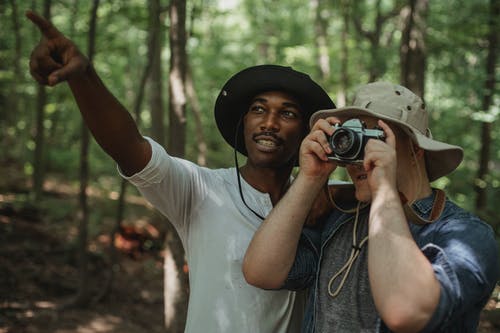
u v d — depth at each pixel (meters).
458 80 9.27
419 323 1.29
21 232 7.28
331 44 12.91
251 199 2.07
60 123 14.03
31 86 11.01
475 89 8.57
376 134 1.50
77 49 1.51
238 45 15.73
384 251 1.35
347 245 1.67
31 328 5.00
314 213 1.88
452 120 10.19
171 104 3.92
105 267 6.91
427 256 1.40
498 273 1.44
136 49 15.41
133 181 1.87
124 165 1.81
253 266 1.65
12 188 9.48
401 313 1.29
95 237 7.85
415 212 1.52
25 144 11.95
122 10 7.60
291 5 15.33
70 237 7.51
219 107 2.24
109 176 12.84
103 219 9.08
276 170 2.15
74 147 14.17
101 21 9.36
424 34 6.74
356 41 10.68
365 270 1.58
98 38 8.95
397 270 1.32
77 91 1.60
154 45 6.05
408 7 6.93
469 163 10.37
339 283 1.63
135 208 10.21
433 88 11.35
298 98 2.10
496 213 7.36
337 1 9.77
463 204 8.61
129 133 1.73
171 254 3.94
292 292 1.98
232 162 13.27
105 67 13.58
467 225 1.46
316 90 2.08
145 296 6.35
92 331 5.19
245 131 2.14
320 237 1.85
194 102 10.14
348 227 1.70
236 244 1.99
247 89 2.09
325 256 1.71
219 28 15.88
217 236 2.00
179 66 3.90
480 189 8.16
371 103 1.64
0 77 9.60
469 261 1.38
